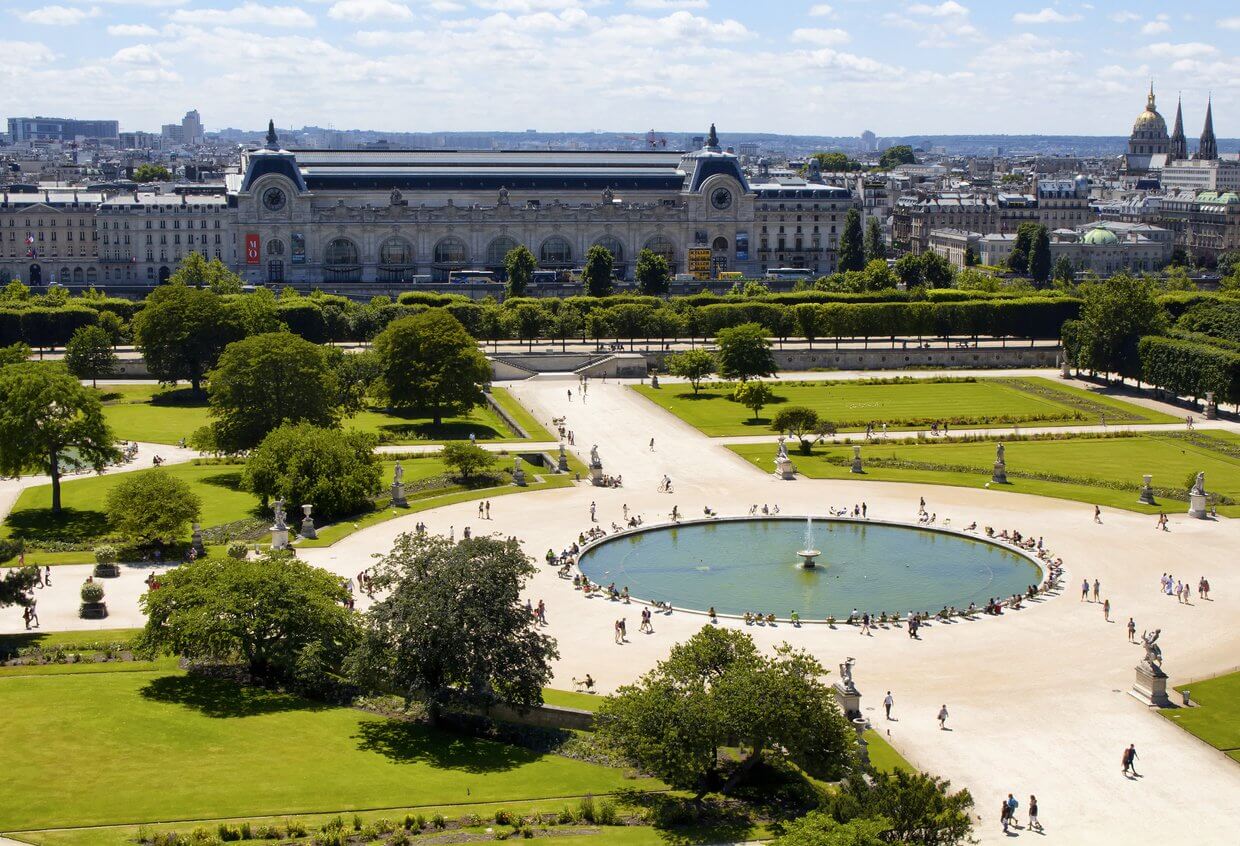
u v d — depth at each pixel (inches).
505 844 7568.9
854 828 6702.8
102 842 7450.8
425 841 7583.7
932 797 7190.0
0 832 7534.5
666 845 7632.9
